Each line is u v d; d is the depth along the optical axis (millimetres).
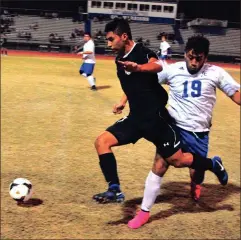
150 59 3893
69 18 43969
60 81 16266
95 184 5469
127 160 6695
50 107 10734
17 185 4598
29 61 26125
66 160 6480
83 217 4418
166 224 4348
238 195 5371
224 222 4484
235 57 42656
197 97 4176
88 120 9500
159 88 4027
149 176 4180
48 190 5172
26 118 9344
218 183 5852
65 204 4750
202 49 3936
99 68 24500
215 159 4320
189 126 4273
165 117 4043
